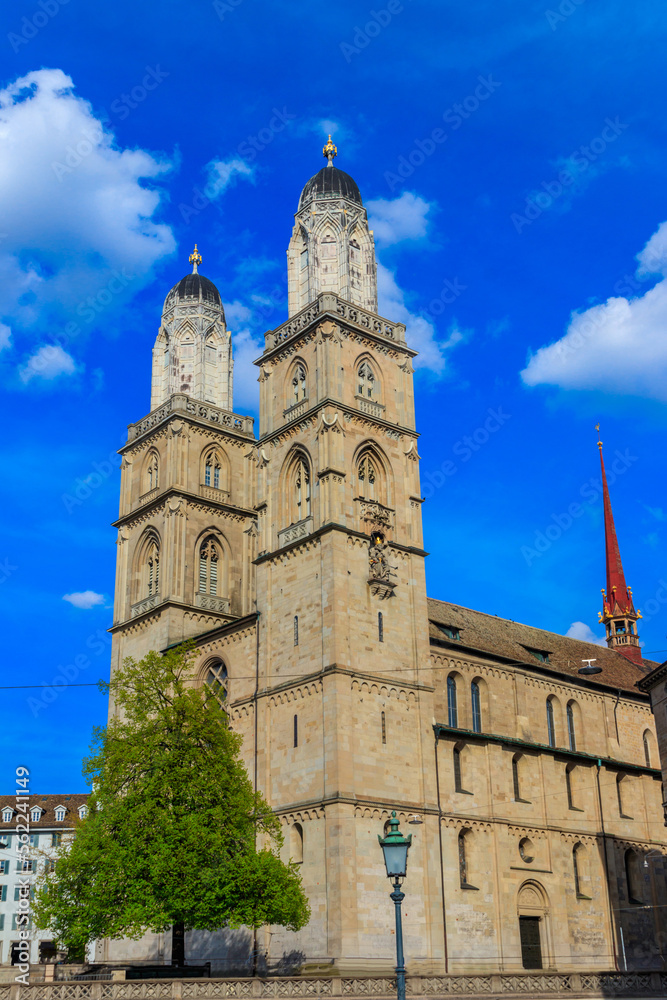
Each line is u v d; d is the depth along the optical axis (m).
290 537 61.81
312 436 62.16
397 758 56.31
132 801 47.28
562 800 66.44
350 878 51.34
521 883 61.12
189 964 59.78
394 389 66.38
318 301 65.12
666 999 46.22
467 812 59.69
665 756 57.62
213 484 76.38
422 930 53.81
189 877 45.06
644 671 83.31
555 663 73.56
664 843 72.44
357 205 70.50
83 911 45.09
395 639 59.25
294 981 42.28
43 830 108.19
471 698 64.81
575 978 47.97
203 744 51.31
